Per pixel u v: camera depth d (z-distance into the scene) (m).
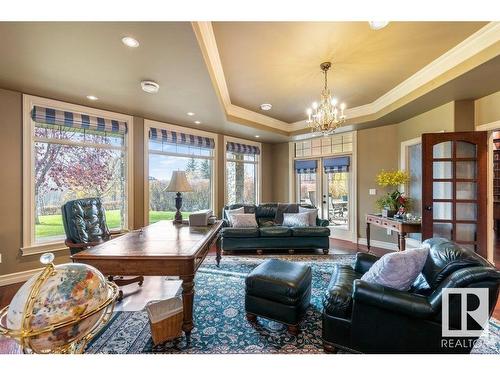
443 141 3.21
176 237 2.16
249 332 1.89
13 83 2.72
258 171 6.16
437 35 2.28
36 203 3.16
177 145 4.66
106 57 2.20
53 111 3.18
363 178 4.94
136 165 4.03
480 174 3.11
